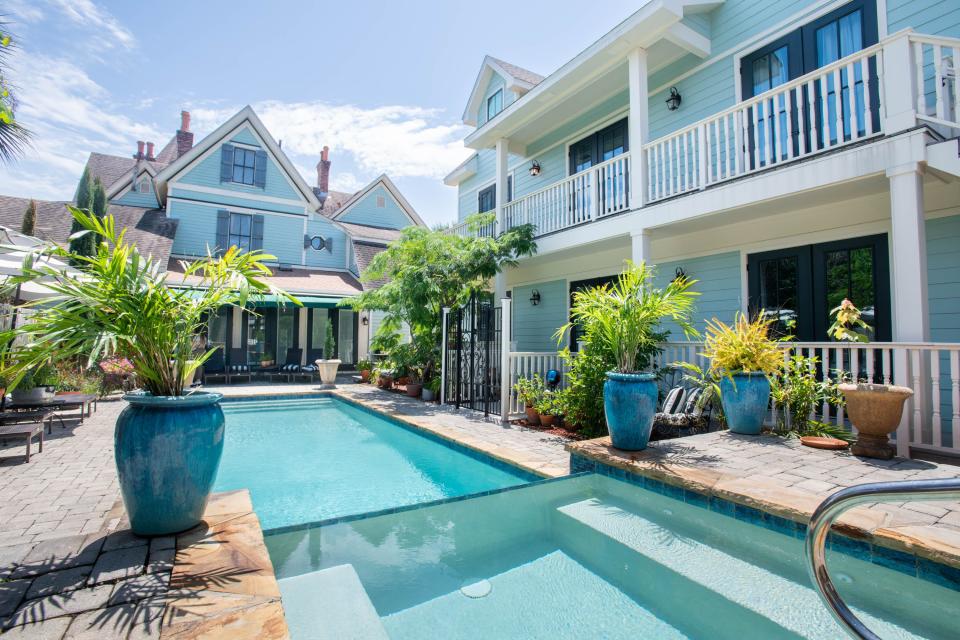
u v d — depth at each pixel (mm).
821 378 7434
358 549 3635
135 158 23375
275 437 8797
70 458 5969
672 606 2875
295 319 19109
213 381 16375
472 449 6570
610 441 5434
